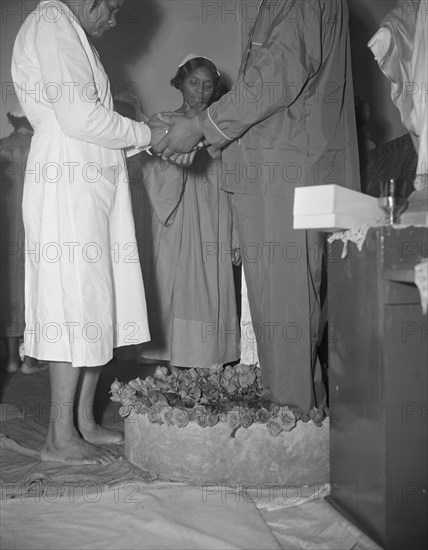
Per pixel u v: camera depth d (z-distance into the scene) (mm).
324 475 2291
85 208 2482
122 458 2529
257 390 2545
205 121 2537
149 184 3443
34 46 2559
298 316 2406
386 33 2328
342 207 1877
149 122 2740
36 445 2805
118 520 1933
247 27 5219
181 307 3383
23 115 4992
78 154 2510
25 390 4105
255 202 2490
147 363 4730
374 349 1766
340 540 1817
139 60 6344
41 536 1836
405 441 1729
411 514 1732
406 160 3031
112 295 2537
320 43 2439
